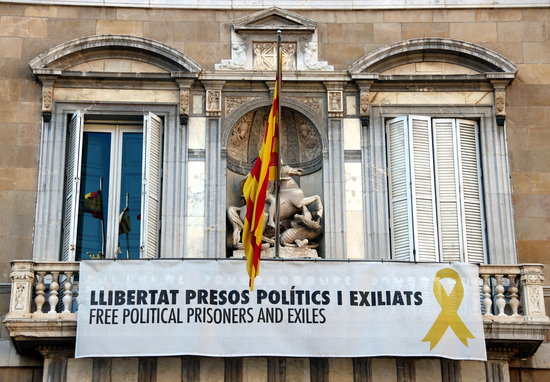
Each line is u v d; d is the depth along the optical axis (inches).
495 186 869.2
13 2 900.6
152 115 869.8
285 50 900.6
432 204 862.5
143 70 889.5
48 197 851.4
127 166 880.3
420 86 891.4
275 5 911.0
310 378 791.7
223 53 898.1
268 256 845.8
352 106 886.4
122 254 856.9
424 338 779.4
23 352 805.2
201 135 874.1
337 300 784.3
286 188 869.2
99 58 890.1
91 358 789.2
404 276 792.9
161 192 861.8
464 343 779.4
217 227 850.8
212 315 778.2
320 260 792.3
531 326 788.0
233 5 908.6
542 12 911.7
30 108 873.5
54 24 898.7
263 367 792.9
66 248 837.8
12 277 785.6
